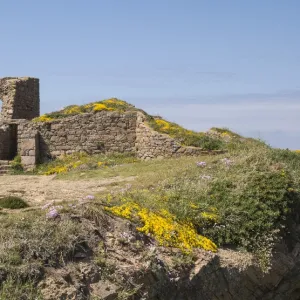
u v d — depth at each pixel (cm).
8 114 3394
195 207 1563
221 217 1559
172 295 1228
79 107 3139
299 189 1836
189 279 1277
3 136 2934
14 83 3431
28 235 1114
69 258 1105
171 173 1983
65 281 1030
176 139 2791
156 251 1256
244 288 1462
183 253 1323
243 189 1717
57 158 2952
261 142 2720
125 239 1228
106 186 2067
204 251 1386
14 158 2912
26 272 1008
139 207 1422
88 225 1211
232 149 2636
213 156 2303
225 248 1510
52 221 1191
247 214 1608
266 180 1777
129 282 1124
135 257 1204
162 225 1364
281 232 1670
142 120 2936
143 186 1852
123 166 2558
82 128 2956
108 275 1105
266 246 1558
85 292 1049
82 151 2950
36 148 2917
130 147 2939
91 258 1130
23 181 2416
